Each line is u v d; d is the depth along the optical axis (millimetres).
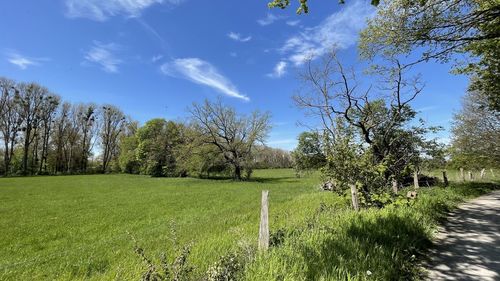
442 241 7832
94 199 25875
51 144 80500
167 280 4930
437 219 10258
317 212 10391
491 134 25531
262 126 47500
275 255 5297
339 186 12023
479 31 10773
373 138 18047
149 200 24484
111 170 87188
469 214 11594
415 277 5430
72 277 7262
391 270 5352
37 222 16078
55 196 28469
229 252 6055
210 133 47812
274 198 20938
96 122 88375
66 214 18484
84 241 12336
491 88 16812
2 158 75438
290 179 47719
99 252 9383
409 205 10430
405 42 10812
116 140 90312
